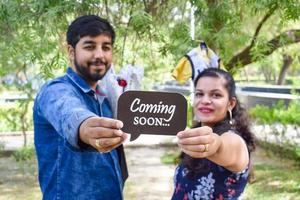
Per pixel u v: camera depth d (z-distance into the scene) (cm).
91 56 223
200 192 228
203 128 157
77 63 226
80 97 222
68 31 229
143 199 701
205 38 513
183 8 517
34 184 801
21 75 812
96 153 223
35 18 445
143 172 878
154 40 509
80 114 166
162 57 537
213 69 234
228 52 598
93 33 222
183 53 475
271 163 936
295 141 967
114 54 527
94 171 224
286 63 1587
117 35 502
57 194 219
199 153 155
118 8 516
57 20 433
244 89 1316
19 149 959
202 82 229
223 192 223
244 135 233
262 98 1323
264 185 758
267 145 1030
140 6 512
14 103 916
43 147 220
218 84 227
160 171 886
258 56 521
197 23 519
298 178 801
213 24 506
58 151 218
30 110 922
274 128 1006
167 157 1009
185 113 170
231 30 498
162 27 532
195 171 229
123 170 244
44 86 213
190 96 449
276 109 1046
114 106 242
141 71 296
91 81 232
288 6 468
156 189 757
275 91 1483
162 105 170
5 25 489
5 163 954
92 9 448
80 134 160
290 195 701
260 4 454
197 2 473
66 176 218
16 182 811
